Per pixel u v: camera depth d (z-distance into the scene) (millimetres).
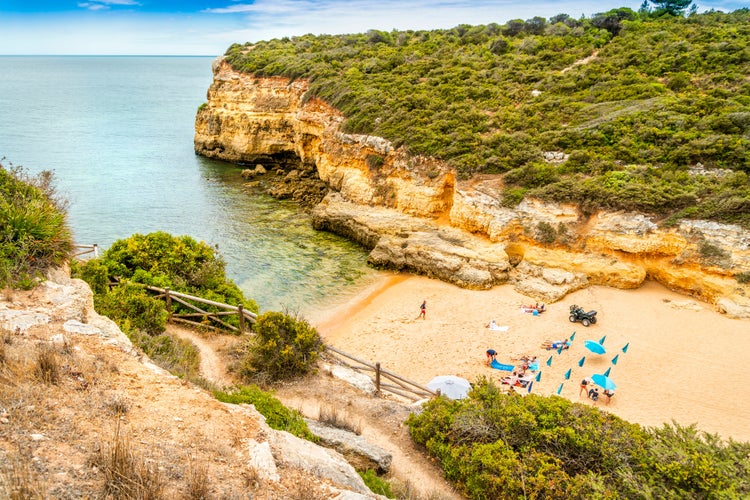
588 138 37312
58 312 8844
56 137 84750
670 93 41469
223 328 19031
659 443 10289
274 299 31266
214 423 7066
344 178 46969
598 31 62625
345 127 46875
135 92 188250
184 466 5867
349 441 10586
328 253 39156
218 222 45812
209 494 5418
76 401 6480
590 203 31797
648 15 73812
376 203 43062
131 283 18234
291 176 59031
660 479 9492
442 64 56812
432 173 39031
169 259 21672
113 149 77438
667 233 29594
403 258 35531
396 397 17000
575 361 23766
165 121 110750
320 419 12406
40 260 10273
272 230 44125
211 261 23141
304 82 61219
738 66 43188
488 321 28031
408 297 31516
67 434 5758
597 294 30156
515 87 48562
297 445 7809
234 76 69250
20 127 93188
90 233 41688
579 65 51281
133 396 7152
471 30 72125
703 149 32969
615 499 8844
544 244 32656
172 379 8125
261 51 74188
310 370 15688
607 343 25156
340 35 84875
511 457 10352
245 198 53688
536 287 30812
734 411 19609
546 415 11453
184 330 18609
